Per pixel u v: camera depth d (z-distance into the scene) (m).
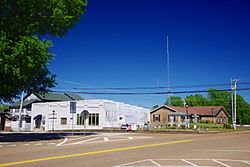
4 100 28.44
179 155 15.01
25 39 21.95
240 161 13.02
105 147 18.91
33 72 25.12
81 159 13.52
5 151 16.64
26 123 59.31
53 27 25.52
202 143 21.91
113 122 56.41
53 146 19.59
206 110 86.25
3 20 23.03
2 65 21.33
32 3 23.83
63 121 54.72
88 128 54.19
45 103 55.84
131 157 14.23
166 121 77.06
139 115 63.53
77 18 26.66
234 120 60.47
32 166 11.58
